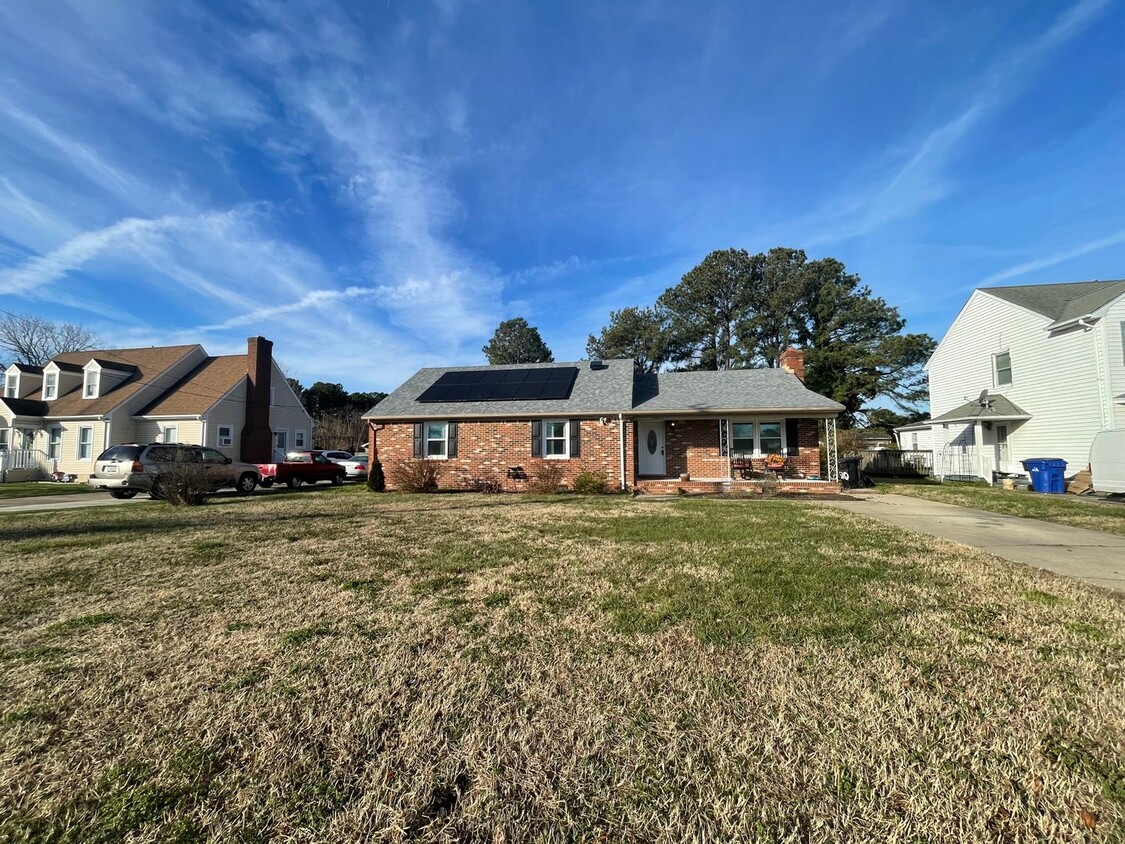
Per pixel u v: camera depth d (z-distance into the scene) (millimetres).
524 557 5852
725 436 16062
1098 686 2762
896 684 2771
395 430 16391
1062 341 15164
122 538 7242
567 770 2105
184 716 2492
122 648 3311
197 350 25500
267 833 1786
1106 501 11922
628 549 6266
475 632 3557
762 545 6488
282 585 4746
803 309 35562
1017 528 8016
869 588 4539
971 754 2176
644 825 1822
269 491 16297
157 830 1788
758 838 1755
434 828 1822
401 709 2555
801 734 2314
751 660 3068
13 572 5289
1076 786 1981
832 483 14023
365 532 7691
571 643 3352
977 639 3381
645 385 18094
